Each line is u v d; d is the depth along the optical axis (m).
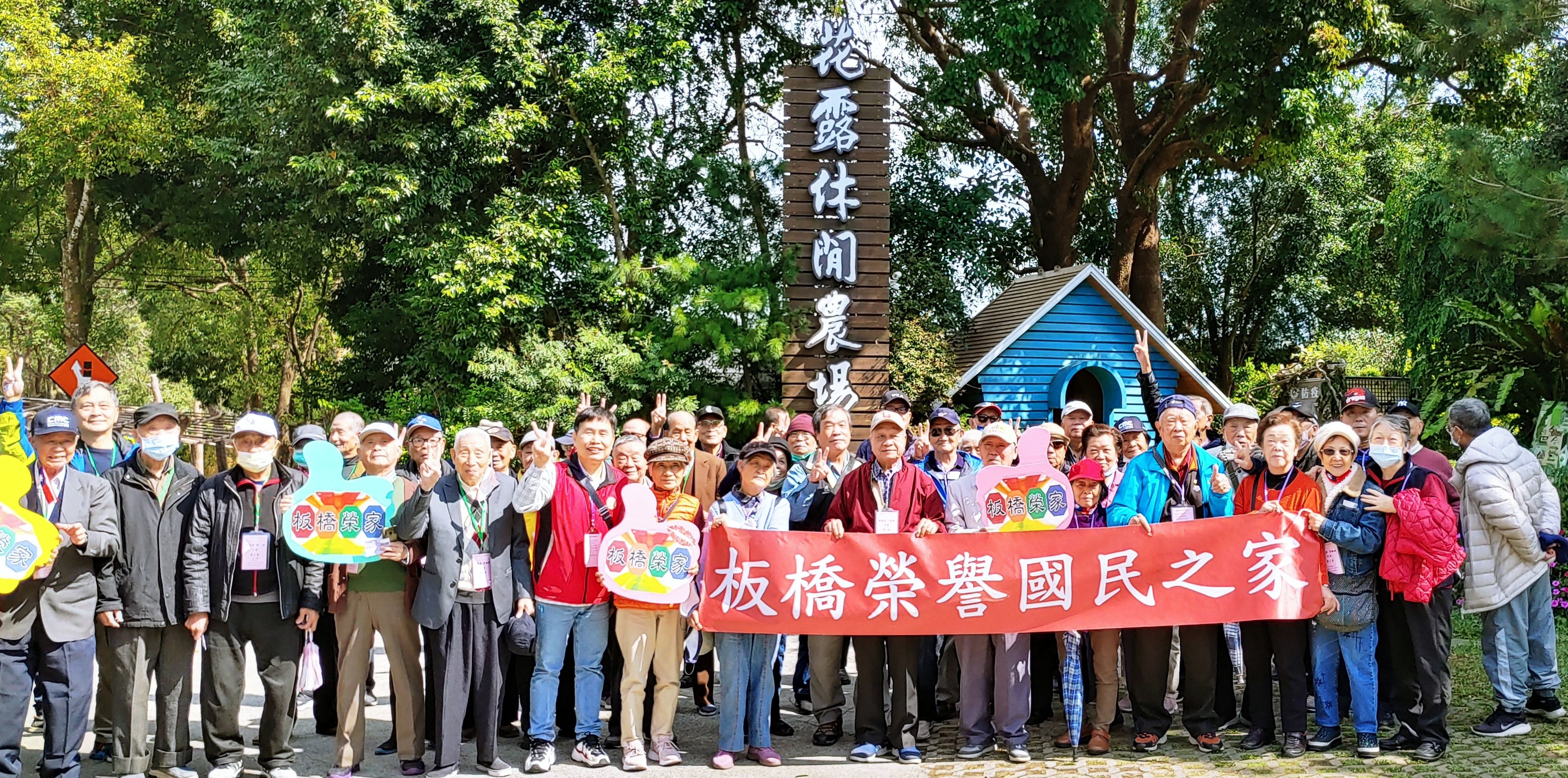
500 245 16.83
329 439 7.96
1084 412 8.48
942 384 16.42
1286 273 25.48
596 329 17.16
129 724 6.28
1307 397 16.44
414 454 6.55
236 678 6.34
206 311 31.80
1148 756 6.66
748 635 6.83
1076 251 23.72
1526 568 6.71
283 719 6.38
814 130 16.20
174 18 24.33
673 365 16.70
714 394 16.64
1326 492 6.55
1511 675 6.73
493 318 16.75
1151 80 23.48
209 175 24.25
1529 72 17.36
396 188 16.70
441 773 6.38
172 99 24.47
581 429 6.91
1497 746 6.54
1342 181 24.14
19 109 22.91
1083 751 6.85
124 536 6.25
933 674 7.28
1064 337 17.31
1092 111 21.62
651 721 7.48
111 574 6.18
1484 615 6.84
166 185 25.70
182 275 30.94
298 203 19.14
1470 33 11.41
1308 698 7.65
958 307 20.48
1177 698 7.48
